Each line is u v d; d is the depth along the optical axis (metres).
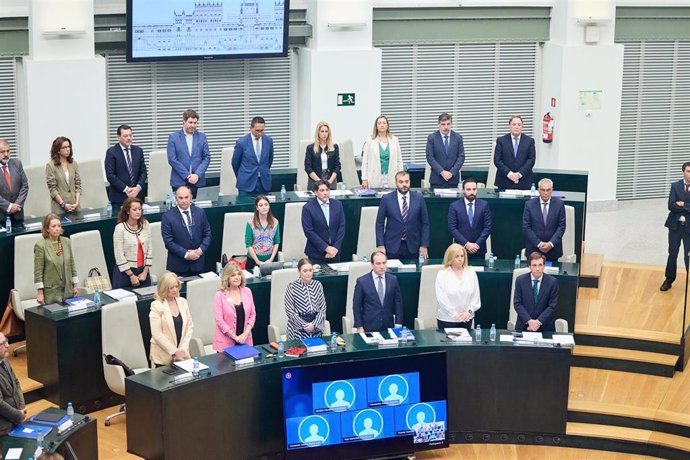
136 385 10.77
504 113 18.98
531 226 13.64
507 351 12.02
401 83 18.45
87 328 11.82
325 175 14.87
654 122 19.45
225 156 15.50
